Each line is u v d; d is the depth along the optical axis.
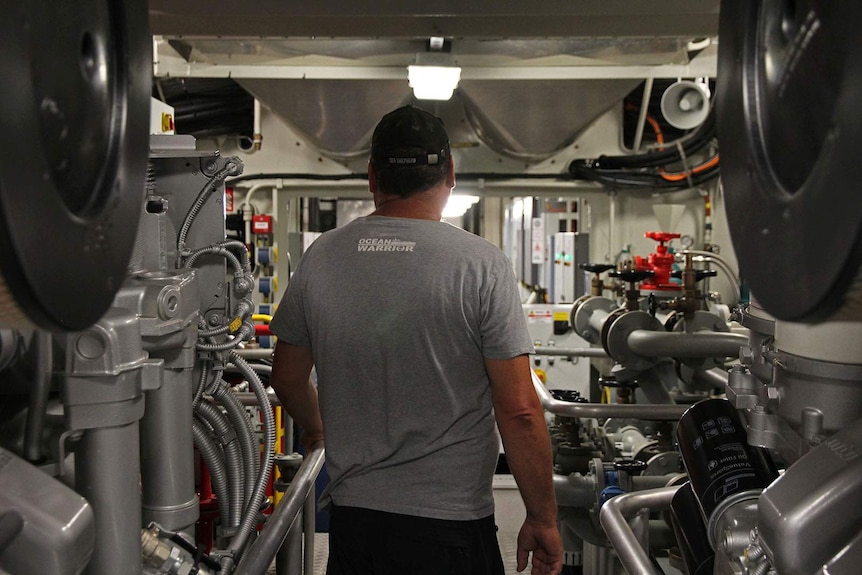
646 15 2.34
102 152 0.73
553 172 4.82
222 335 1.70
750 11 0.75
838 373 0.84
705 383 3.09
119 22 0.75
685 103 4.22
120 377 0.94
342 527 1.62
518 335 1.57
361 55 4.04
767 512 0.79
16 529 0.71
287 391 1.87
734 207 0.78
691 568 1.24
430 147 1.64
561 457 3.10
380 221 1.63
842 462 0.77
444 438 1.58
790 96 0.66
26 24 0.55
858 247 0.52
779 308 0.67
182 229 1.67
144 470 1.33
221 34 2.60
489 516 1.64
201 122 4.71
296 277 1.70
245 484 1.72
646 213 4.93
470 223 7.84
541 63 4.09
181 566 1.20
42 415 0.94
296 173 4.79
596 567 2.82
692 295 3.19
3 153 0.51
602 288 4.20
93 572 0.95
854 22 0.53
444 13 2.20
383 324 1.57
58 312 0.61
